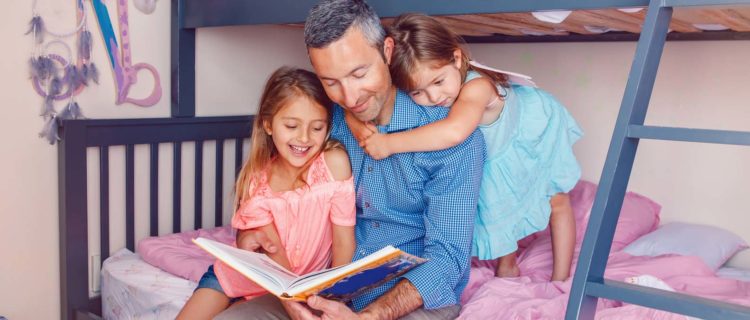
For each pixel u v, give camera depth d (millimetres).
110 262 2113
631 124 1199
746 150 2240
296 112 1511
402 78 1499
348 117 1545
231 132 2494
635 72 1210
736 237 2215
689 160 2350
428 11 1611
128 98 2209
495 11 1502
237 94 2529
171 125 2295
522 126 1758
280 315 1448
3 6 1924
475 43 2785
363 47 1316
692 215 2361
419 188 1541
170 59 2320
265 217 1631
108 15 2133
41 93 2018
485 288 1689
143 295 1927
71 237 2066
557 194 1854
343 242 1600
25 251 2037
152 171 2271
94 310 2156
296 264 1621
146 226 2309
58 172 2068
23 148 2000
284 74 1553
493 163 1704
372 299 1516
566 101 2588
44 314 2098
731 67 2248
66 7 2043
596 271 1207
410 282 1407
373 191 1579
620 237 2146
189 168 2418
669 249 2078
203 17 2191
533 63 2652
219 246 1380
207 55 2408
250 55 2561
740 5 1184
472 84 1558
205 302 1570
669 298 1104
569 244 1849
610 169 1193
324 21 1296
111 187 2201
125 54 2186
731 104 2262
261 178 1652
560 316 1498
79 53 2076
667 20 1253
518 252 2152
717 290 1762
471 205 1488
